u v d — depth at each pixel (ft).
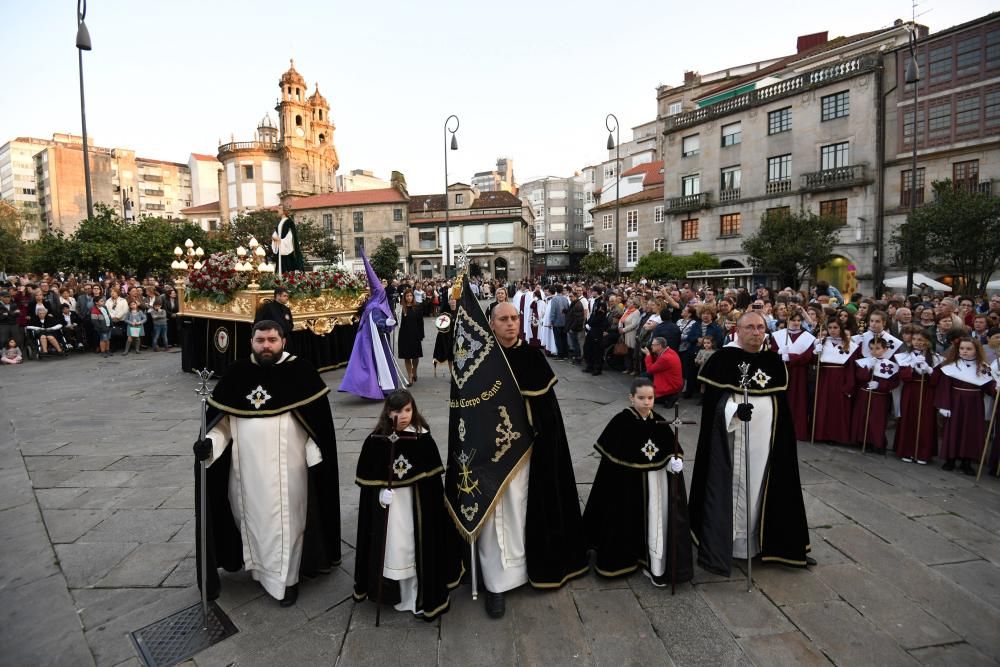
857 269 79.05
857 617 11.03
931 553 13.50
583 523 13.15
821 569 12.78
